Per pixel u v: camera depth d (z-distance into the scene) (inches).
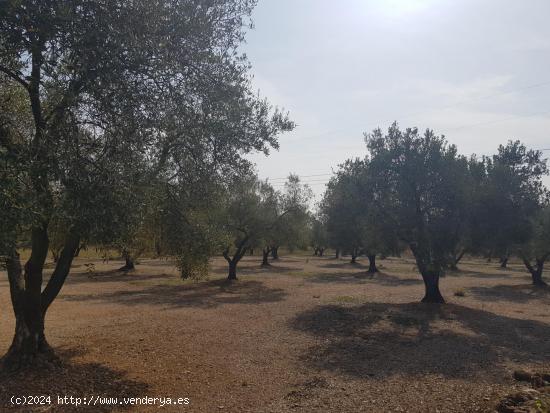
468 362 412.8
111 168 250.4
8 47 240.8
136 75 281.0
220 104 342.3
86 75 256.4
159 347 443.5
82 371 348.5
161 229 408.8
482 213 695.7
